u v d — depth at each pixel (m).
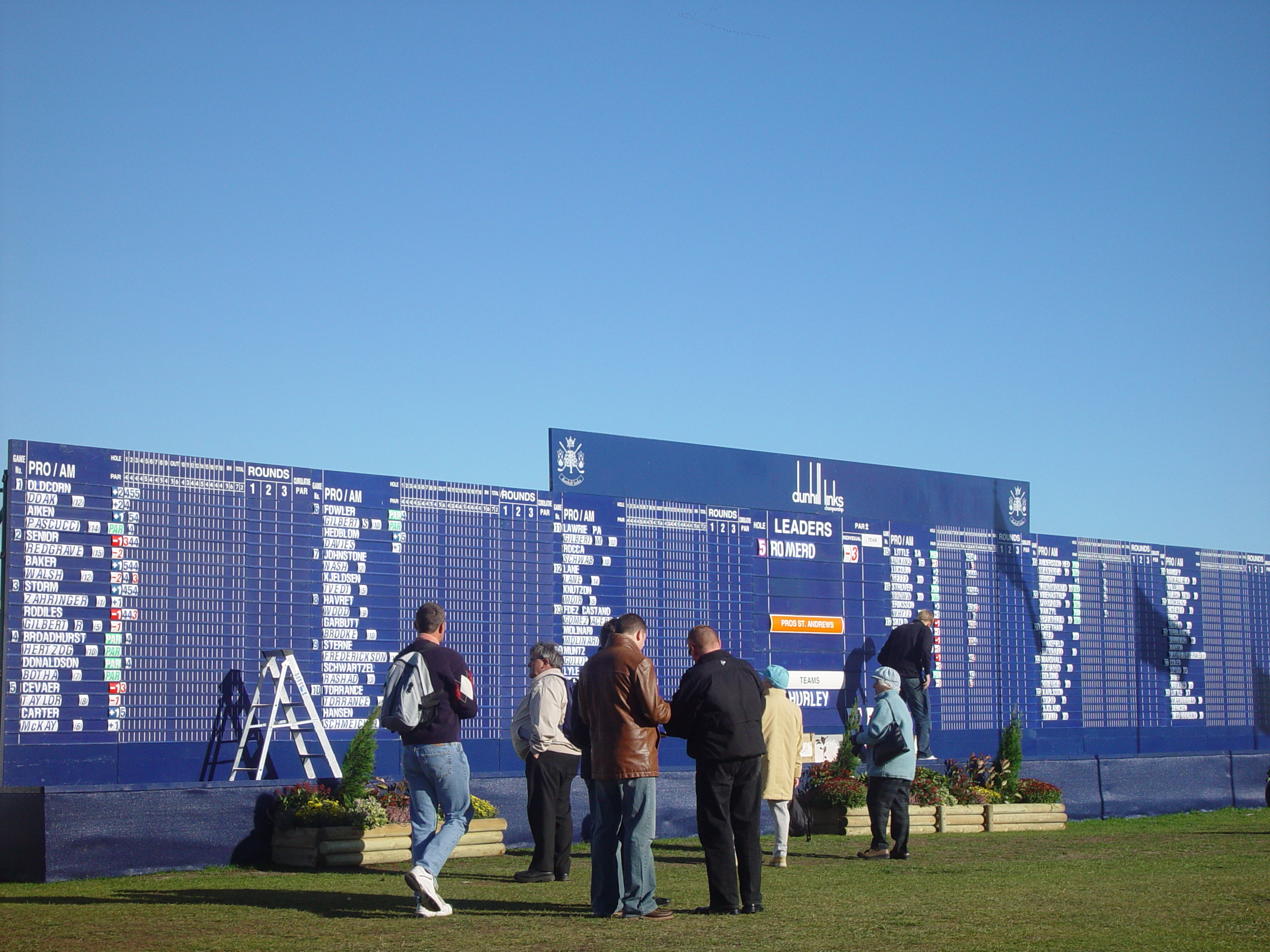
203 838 12.12
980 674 19.94
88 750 12.59
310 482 14.38
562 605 16.17
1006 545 20.62
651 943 7.48
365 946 7.46
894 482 19.64
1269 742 23.38
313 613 14.21
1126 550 21.95
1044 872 11.34
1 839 11.54
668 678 16.94
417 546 15.09
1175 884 10.32
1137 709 21.64
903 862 12.41
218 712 13.41
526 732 11.61
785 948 7.28
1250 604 23.50
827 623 18.53
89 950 7.40
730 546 17.77
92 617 12.78
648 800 8.66
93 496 12.92
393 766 14.50
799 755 12.47
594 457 16.77
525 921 8.45
